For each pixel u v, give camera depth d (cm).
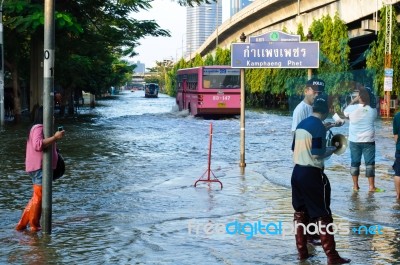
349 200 1088
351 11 4872
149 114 4828
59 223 929
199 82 3984
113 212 1012
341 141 797
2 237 839
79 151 2022
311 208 707
